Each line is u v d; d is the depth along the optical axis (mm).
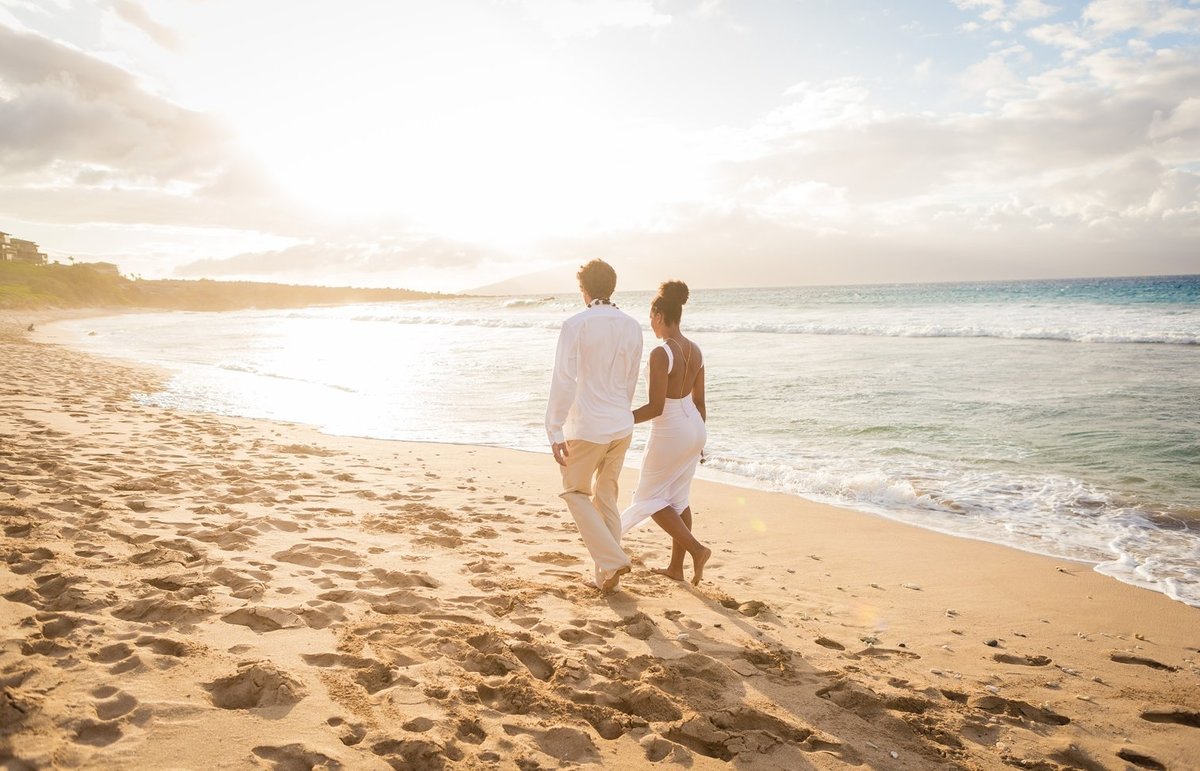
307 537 4520
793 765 2355
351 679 2619
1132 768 2482
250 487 5805
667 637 3377
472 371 16859
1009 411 10102
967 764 2445
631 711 2660
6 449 6383
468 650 2971
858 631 3713
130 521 4445
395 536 4801
